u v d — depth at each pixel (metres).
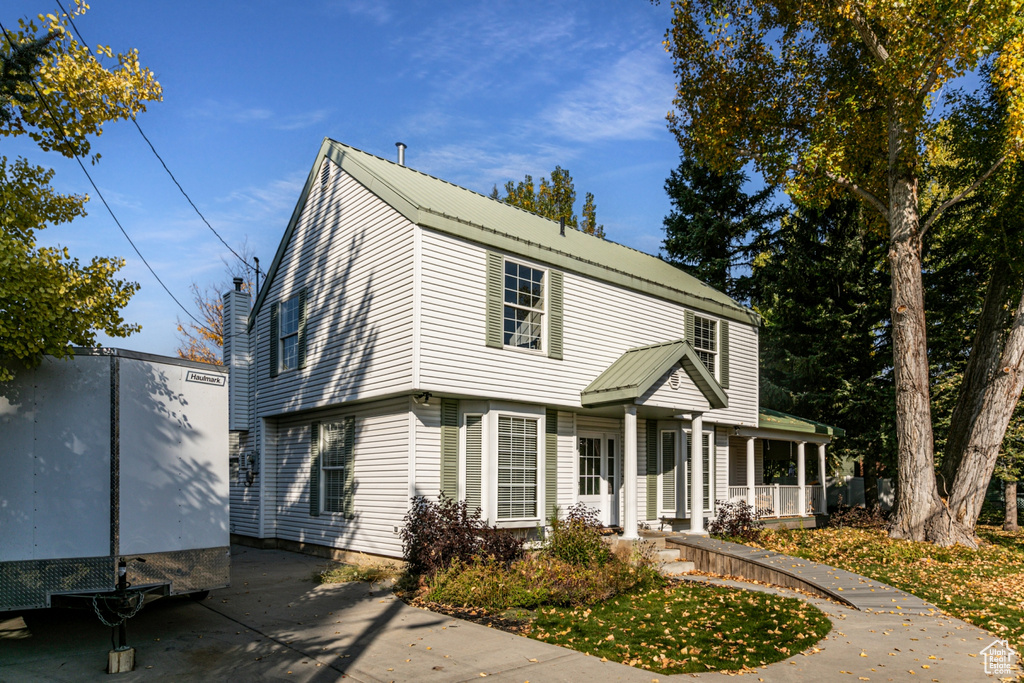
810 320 26.92
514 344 14.33
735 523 16.44
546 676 6.73
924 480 16.59
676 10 19.95
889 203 17.95
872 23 17.08
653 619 9.21
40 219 8.80
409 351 12.65
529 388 14.25
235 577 12.36
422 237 12.77
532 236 15.48
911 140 16.89
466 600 9.74
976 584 12.25
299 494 16.45
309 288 16.14
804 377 27.55
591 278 16.02
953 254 22.98
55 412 7.33
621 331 16.62
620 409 15.55
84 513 7.29
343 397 14.41
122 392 7.62
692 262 33.03
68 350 7.42
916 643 8.40
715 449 19.47
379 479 13.80
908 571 13.25
